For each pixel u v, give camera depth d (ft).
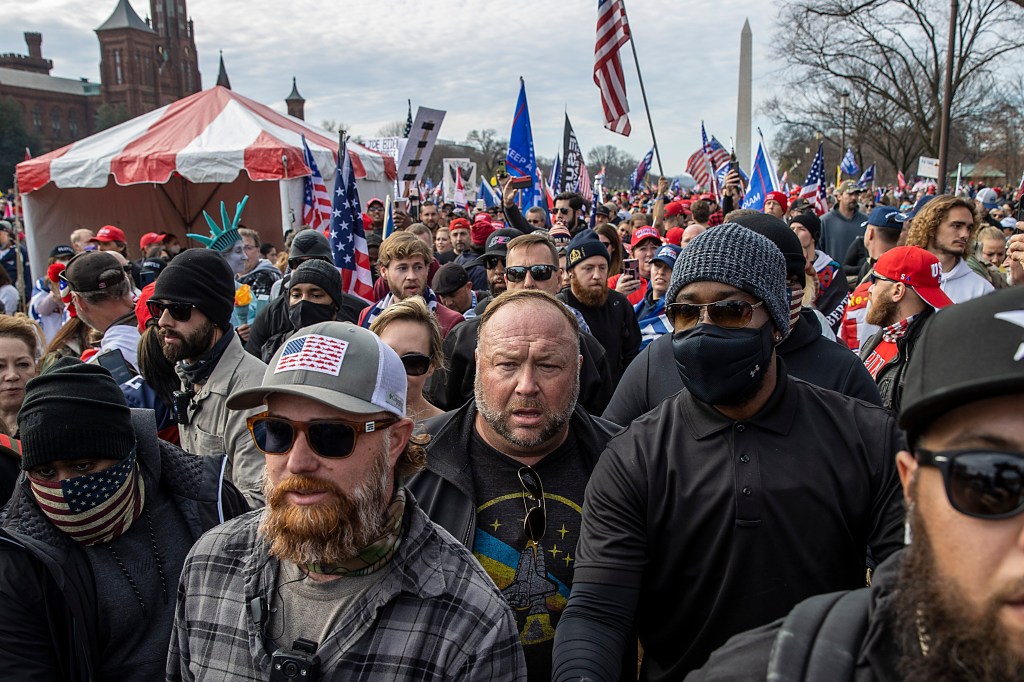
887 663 3.56
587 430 8.56
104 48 332.39
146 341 11.71
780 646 3.83
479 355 8.32
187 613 6.08
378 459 5.74
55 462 6.84
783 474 6.41
